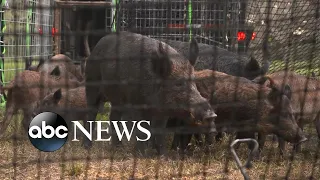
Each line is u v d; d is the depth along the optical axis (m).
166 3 8.52
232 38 15.32
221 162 11.79
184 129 11.76
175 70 11.52
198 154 12.38
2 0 16.59
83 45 16.14
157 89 11.70
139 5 8.20
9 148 12.18
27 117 13.21
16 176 10.49
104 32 8.09
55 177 10.56
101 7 7.97
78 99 13.55
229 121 12.38
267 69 13.14
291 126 11.79
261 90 12.22
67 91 11.90
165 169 11.19
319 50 12.41
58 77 14.24
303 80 12.87
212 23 14.68
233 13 14.77
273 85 12.05
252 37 14.42
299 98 12.54
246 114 12.20
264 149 13.24
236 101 12.16
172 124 12.62
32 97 13.24
